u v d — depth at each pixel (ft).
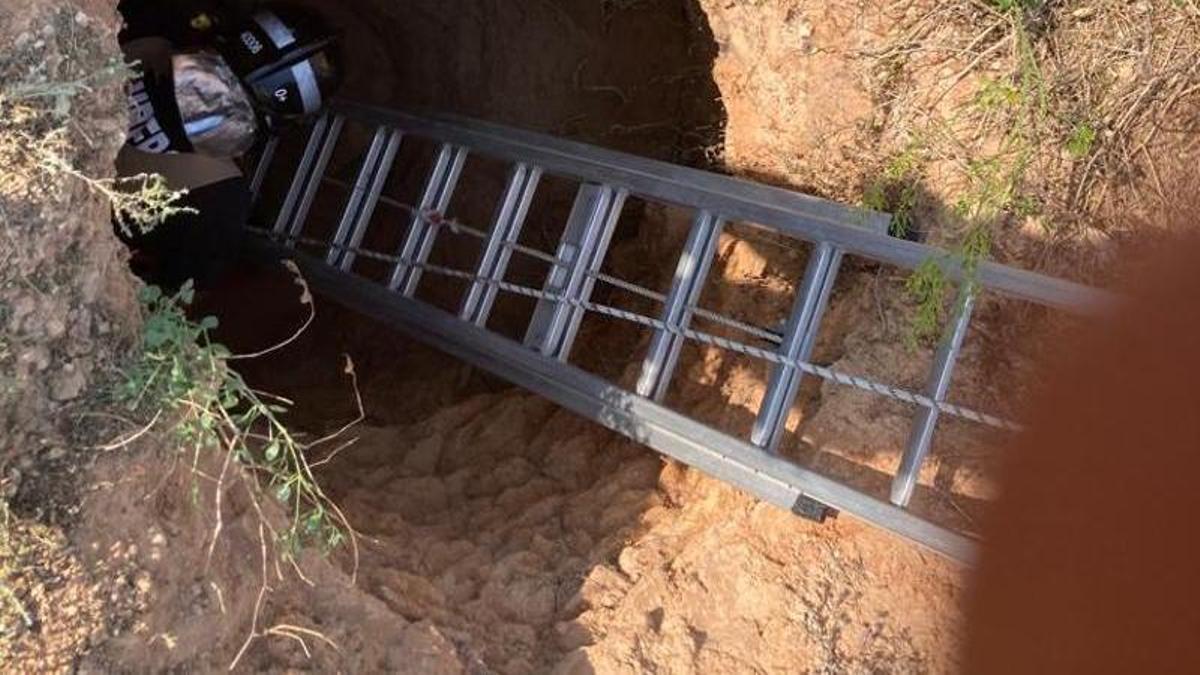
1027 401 8.79
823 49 9.89
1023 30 8.86
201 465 6.86
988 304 9.16
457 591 8.98
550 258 10.98
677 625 8.65
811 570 8.86
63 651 6.02
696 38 12.68
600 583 9.02
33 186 6.02
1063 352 8.69
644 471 10.54
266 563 7.10
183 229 9.97
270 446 7.61
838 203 9.50
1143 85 8.70
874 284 9.80
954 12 9.23
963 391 9.07
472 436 11.98
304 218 13.84
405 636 7.77
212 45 11.21
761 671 8.40
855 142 9.91
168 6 11.69
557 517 10.19
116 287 6.49
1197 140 8.68
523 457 11.36
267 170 14.78
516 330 14.05
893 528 8.54
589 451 11.22
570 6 13.89
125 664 6.22
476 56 14.60
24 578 5.97
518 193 11.56
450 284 14.57
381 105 13.52
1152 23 8.67
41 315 6.05
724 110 12.04
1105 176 8.84
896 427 9.28
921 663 8.43
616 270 13.41
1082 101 8.84
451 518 10.46
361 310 12.73
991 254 9.02
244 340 14.96
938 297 8.95
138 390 6.36
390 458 11.69
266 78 11.18
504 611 8.91
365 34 15.33
